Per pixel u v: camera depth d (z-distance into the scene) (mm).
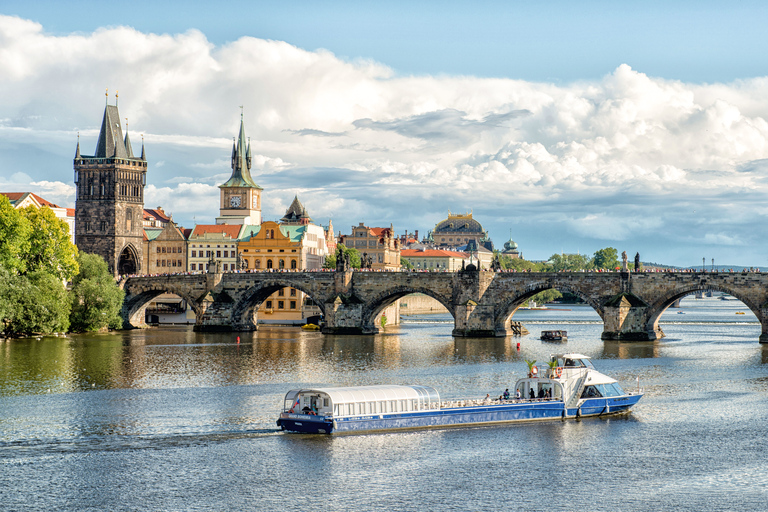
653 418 109688
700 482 84562
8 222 191750
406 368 153375
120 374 143000
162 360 163500
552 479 85188
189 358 167625
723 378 140875
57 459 89500
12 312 186875
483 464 89500
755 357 170000
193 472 86000
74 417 107375
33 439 96625
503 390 127188
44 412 110312
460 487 82688
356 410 100250
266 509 76938
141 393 124375
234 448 94000
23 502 77688
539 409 107938
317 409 101438
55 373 142625
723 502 79438
